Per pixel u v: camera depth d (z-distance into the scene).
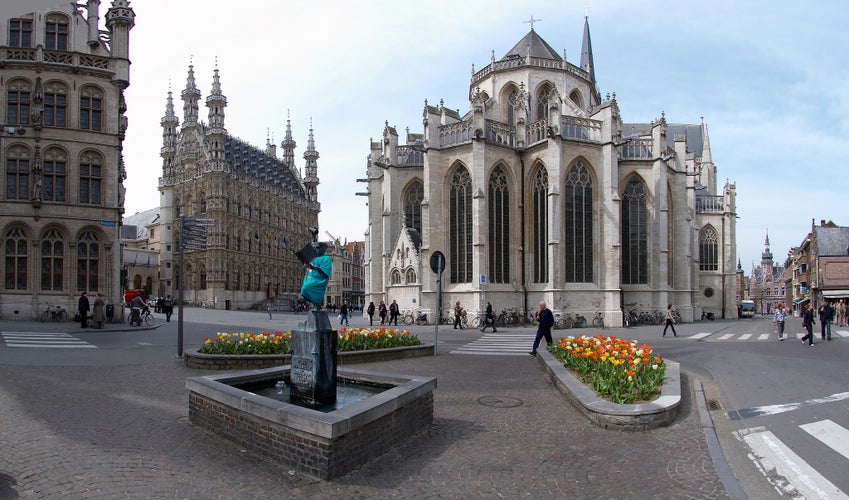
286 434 7.61
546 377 15.66
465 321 38.78
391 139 49.00
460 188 44.41
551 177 41.44
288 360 17.12
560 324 40.28
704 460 8.13
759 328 43.00
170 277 91.94
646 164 47.25
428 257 43.56
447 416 10.82
